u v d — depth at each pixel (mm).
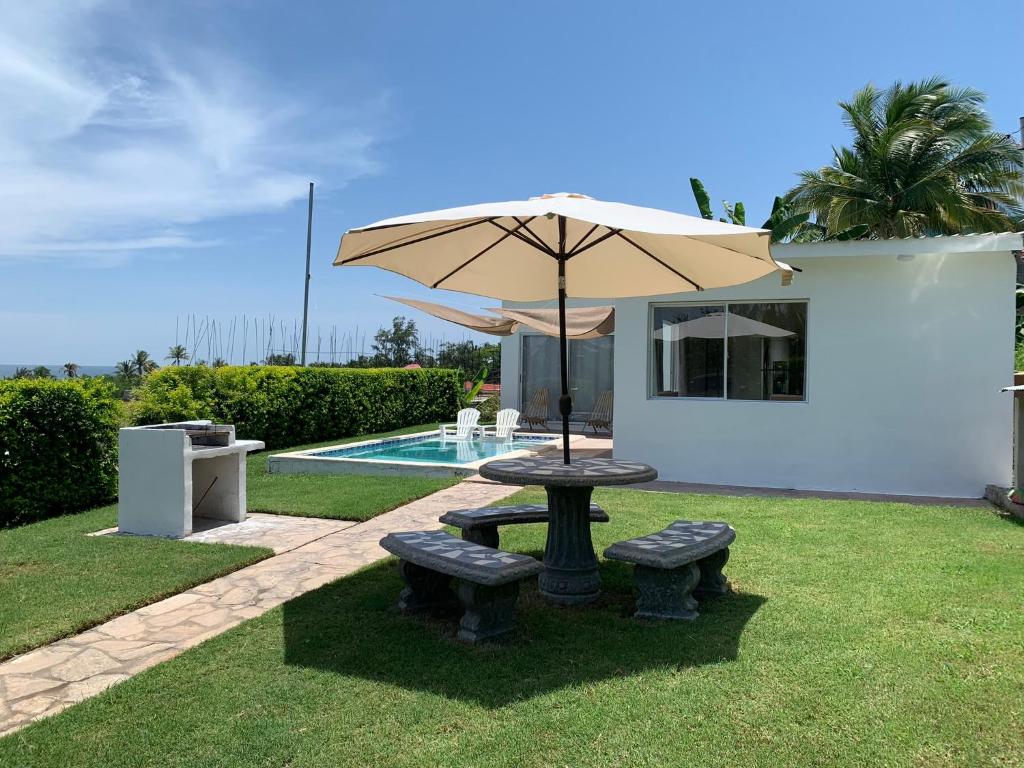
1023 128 22906
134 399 11805
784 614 4500
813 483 9867
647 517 7535
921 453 9445
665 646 3996
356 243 4977
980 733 2994
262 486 9922
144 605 4816
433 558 4145
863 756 2818
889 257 9516
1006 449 9141
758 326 10148
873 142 27062
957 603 4664
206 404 12375
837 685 3461
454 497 8969
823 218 28375
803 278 9836
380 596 4949
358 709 3230
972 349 9242
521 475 4645
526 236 6074
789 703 3273
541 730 3037
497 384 29641
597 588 4984
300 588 5207
